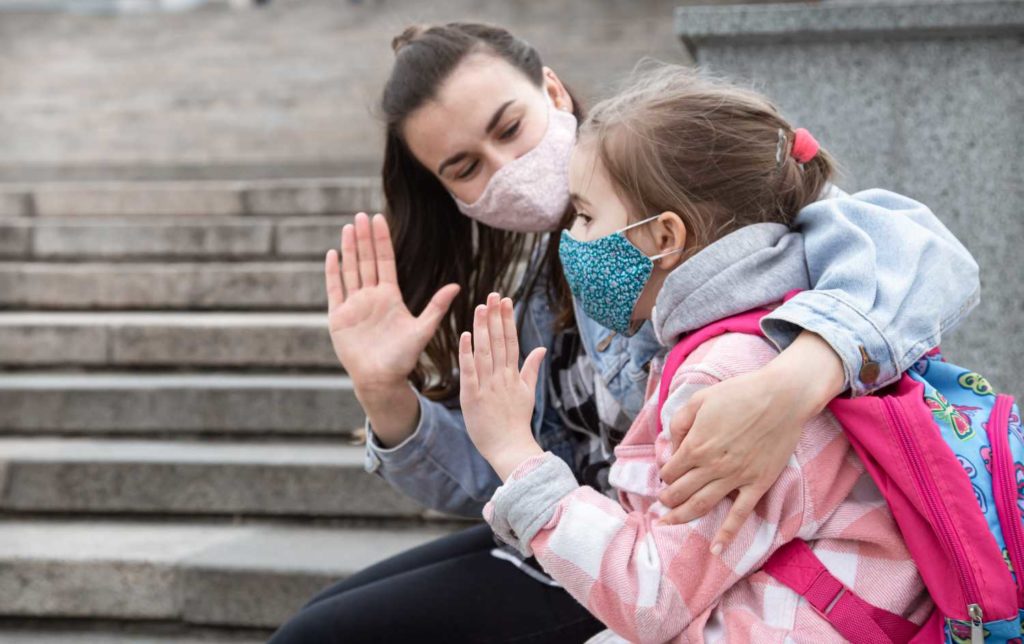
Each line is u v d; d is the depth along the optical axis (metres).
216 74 8.59
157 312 4.51
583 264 1.56
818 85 2.80
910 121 2.75
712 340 1.42
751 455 1.28
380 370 1.83
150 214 5.39
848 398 1.35
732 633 1.31
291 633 1.85
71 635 2.85
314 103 7.59
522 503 1.42
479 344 1.51
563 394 1.95
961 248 1.50
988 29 2.67
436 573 1.87
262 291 4.44
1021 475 1.32
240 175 6.29
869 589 1.31
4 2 10.85
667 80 1.59
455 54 1.92
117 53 9.54
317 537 3.08
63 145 7.18
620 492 1.51
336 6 10.68
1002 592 1.24
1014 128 2.69
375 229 1.84
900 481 1.29
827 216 1.48
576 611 1.80
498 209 1.95
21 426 3.74
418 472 1.94
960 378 1.45
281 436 3.60
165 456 3.34
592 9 9.67
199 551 2.92
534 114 1.94
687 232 1.50
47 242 4.98
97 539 3.07
